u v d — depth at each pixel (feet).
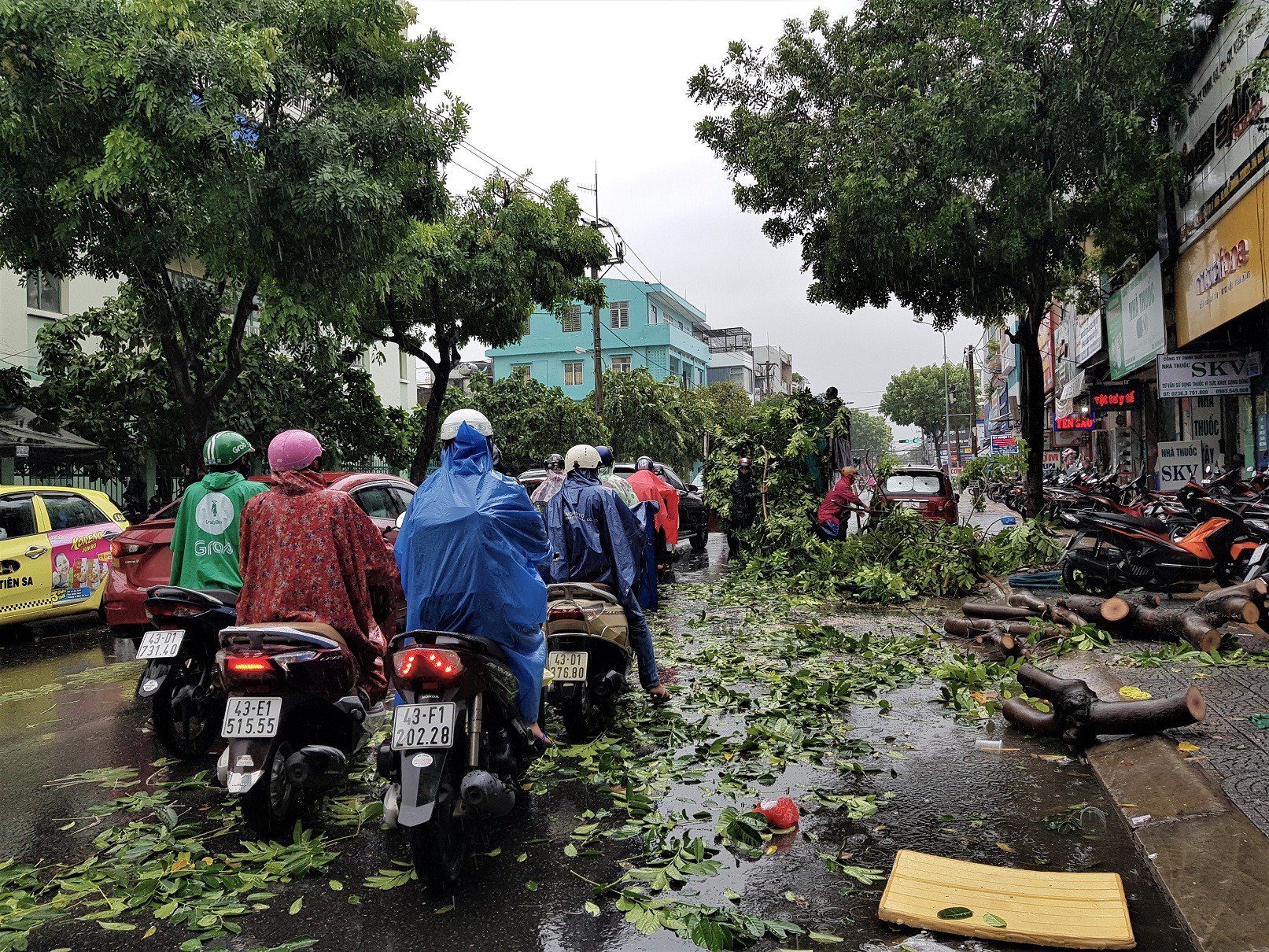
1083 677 20.10
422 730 10.91
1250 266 39.24
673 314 219.20
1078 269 59.93
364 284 37.81
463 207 61.52
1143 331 59.52
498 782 11.00
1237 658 20.86
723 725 18.35
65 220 34.96
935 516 53.21
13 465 49.26
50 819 14.17
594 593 17.52
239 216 33.37
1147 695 17.65
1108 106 45.60
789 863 11.71
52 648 30.48
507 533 12.23
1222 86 42.86
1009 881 10.65
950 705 19.47
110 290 63.62
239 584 16.46
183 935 10.30
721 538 81.87
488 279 57.62
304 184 34.14
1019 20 46.62
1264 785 12.82
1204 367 50.29
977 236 51.90
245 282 41.52
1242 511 31.27
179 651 15.69
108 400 50.47
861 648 24.98
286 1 37.11
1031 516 60.03
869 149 50.47
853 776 15.06
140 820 14.03
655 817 13.30
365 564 13.84
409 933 10.19
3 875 11.90
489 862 12.10
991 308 62.75
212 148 32.27
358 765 16.47
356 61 38.93
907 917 9.95
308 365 57.88
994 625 25.61
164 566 25.54
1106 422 98.12
